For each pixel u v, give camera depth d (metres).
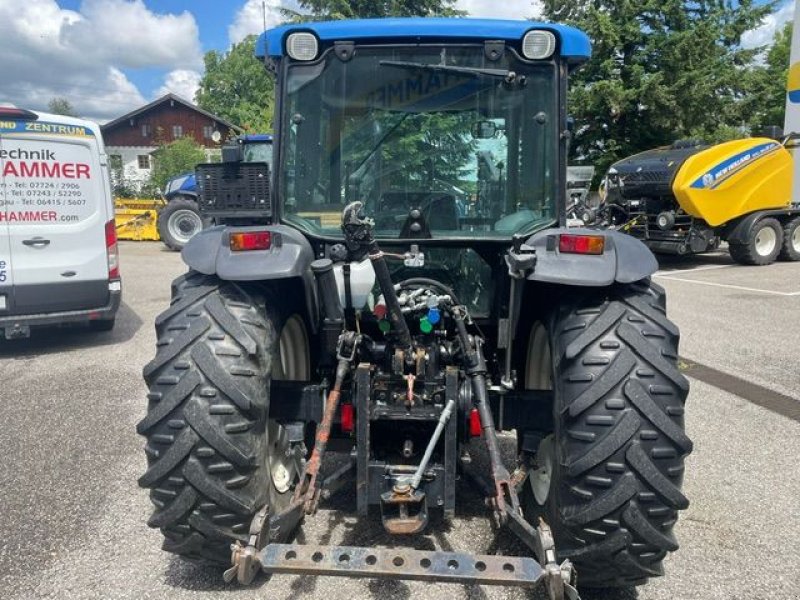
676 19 21.09
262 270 2.57
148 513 3.51
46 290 6.91
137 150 46.25
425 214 3.12
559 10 22.34
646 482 2.32
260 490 2.56
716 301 9.55
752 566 3.04
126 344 7.48
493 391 2.91
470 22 2.97
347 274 2.86
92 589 2.83
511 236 3.08
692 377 5.99
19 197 6.71
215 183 2.99
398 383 2.84
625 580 2.52
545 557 2.20
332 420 2.72
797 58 14.61
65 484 3.87
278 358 2.99
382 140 3.10
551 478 2.66
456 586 2.84
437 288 3.00
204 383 2.46
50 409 5.23
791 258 13.69
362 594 2.79
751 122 22.30
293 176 3.13
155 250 16.67
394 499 2.57
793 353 6.79
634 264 2.57
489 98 3.05
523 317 3.15
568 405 2.44
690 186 12.05
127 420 4.97
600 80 20.86
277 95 3.11
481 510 3.44
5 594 2.79
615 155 21.36
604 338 2.47
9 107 6.61
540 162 3.06
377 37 3.00
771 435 4.63
